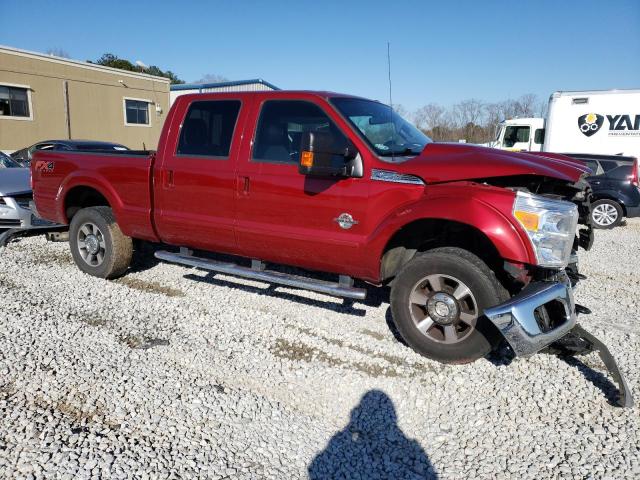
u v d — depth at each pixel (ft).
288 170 13.83
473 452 9.24
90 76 77.92
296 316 15.26
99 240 18.11
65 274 18.62
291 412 10.31
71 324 14.07
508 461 8.98
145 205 16.52
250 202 14.44
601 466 8.79
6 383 10.81
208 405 10.36
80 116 77.36
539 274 11.75
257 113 14.52
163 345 13.02
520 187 12.24
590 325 15.23
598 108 46.68
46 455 8.54
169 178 15.87
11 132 68.49
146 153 19.95
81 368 11.59
